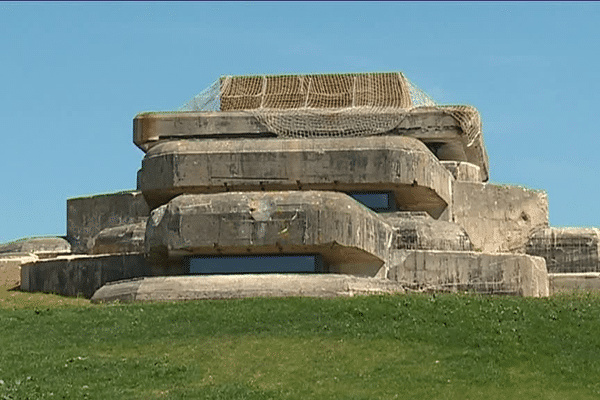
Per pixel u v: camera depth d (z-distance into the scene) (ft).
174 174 210.59
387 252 200.64
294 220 187.73
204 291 182.29
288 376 145.38
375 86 235.81
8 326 167.63
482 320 163.73
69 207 250.57
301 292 180.86
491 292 200.95
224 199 190.90
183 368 147.95
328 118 224.74
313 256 193.26
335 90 235.81
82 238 248.11
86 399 137.80
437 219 223.71
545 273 209.67
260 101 232.32
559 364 150.51
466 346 155.63
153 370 147.33
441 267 201.77
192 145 212.02
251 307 169.78
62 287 214.07
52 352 155.63
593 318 165.68
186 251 192.54
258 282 183.52
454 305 170.60
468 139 229.86
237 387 140.77
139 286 185.78
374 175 208.33
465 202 233.35
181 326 163.73
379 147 209.15
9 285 223.92
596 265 236.22
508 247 238.68
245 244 188.34
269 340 157.07
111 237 223.30
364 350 153.48
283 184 208.85
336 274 188.55
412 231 205.26
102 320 168.04
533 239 238.89
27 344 159.84
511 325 162.40
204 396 137.80
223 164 209.67
